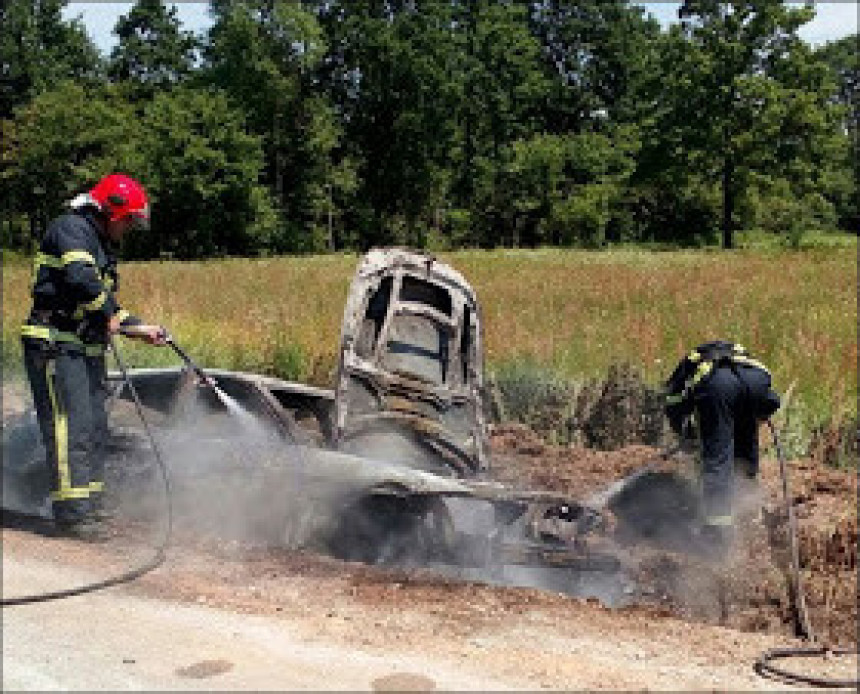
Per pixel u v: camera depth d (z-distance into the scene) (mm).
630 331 13828
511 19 82875
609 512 7508
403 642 4328
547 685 3873
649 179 71000
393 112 78250
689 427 7023
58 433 5953
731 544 6590
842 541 6504
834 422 9336
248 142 70625
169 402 7344
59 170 68875
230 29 73438
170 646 4203
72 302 5996
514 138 84375
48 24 82250
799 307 17828
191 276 31156
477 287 23922
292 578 5297
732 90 66562
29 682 3787
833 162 67875
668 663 4301
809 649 4676
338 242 79562
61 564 5484
